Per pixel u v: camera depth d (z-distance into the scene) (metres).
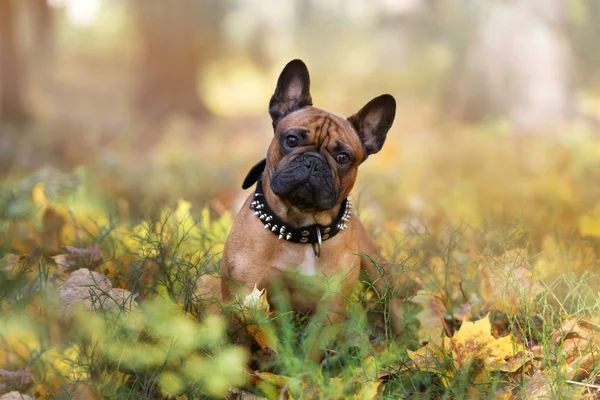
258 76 36.34
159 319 3.42
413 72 27.05
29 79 23.67
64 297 3.65
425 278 4.40
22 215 5.50
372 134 4.23
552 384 3.09
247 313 3.56
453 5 25.03
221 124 19.20
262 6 39.53
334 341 3.60
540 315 3.64
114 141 14.78
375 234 5.37
